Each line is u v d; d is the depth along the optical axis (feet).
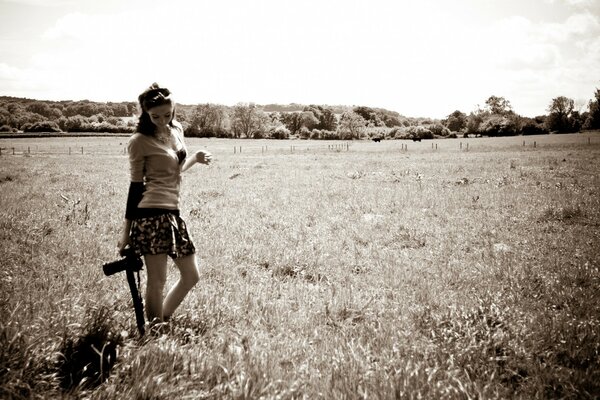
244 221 32.17
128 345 10.37
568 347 11.78
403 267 21.08
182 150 12.33
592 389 10.00
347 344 11.69
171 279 17.51
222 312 13.99
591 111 409.69
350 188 55.98
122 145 264.93
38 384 9.00
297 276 19.60
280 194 50.06
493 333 12.37
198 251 22.91
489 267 20.68
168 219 11.61
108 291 15.61
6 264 18.80
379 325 13.21
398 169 90.63
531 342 11.95
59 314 11.98
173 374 9.73
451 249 24.80
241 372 9.68
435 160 124.16
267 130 495.00
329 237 27.55
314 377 10.09
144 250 11.36
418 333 12.84
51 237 24.40
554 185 55.26
